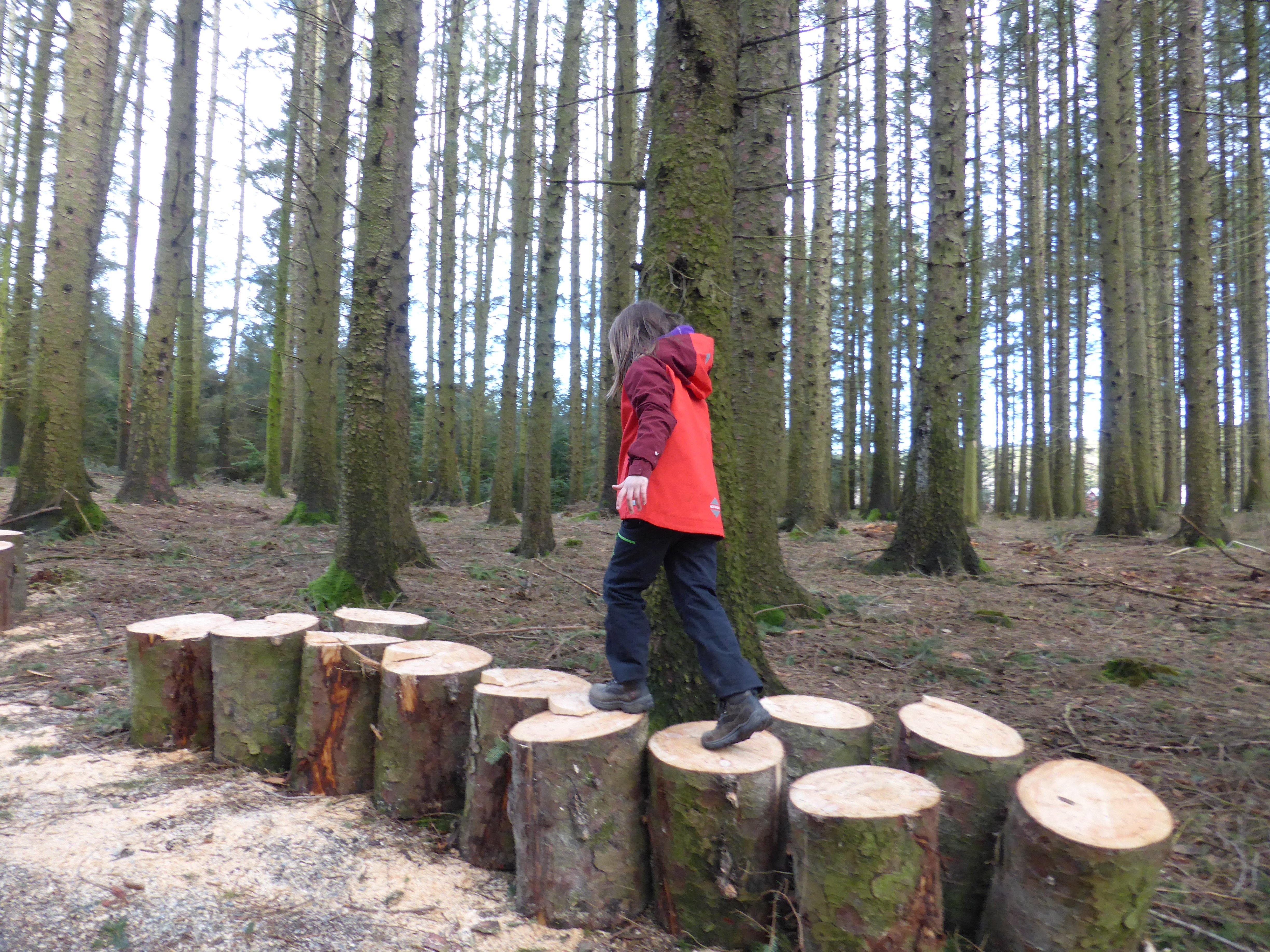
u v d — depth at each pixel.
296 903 2.46
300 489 11.75
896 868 2.06
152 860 2.67
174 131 12.23
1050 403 27.61
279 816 3.03
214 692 3.47
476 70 22.08
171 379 14.16
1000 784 2.36
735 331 6.68
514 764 2.48
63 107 8.59
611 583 2.68
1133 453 13.72
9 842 2.74
